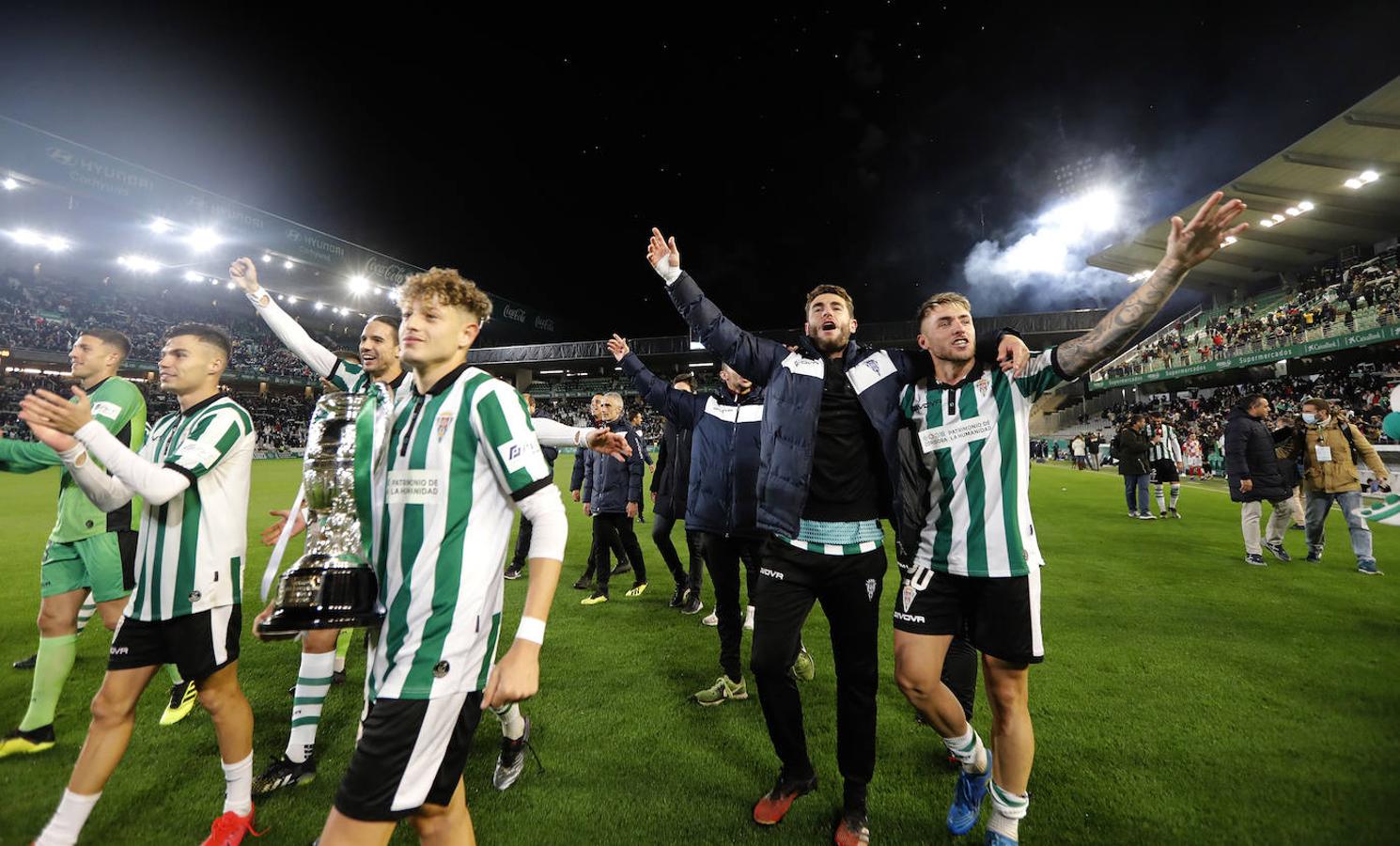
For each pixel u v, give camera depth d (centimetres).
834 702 297
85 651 352
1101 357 177
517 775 228
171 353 203
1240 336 2177
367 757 125
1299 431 587
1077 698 290
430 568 135
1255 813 205
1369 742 249
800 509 207
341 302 3481
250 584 503
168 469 173
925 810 213
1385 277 1797
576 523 893
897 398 218
